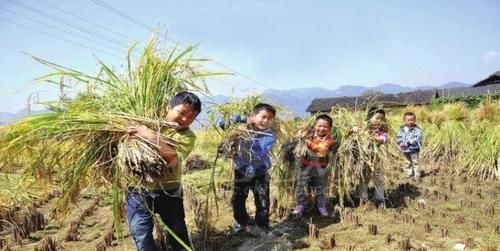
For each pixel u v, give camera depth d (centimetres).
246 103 564
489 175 909
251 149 521
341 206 642
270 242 519
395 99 4362
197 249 511
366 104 724
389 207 679
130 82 430
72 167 403
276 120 631
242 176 534
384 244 506
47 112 395
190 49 450
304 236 546
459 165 997
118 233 399
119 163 372
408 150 922
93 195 796
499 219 598
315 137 606
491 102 1338
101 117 381
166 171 386
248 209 673
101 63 427
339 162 645
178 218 422
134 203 396
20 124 382
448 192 783
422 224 581
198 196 714
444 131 1156
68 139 385
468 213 634
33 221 618
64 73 408
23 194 731
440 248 488
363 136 652
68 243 562
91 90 420
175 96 398
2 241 561
